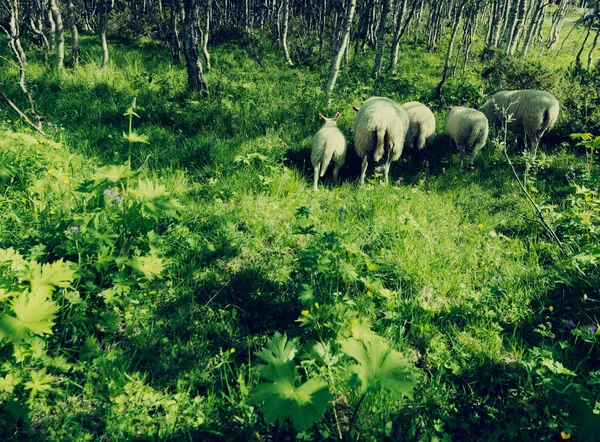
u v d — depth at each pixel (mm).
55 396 2123
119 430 1990
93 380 2271
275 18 20047
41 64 10359
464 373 2574
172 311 2945
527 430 2160
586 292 3264
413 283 3477
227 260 3676
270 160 5938
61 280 2451
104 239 3008
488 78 11477
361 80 11477
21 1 13594
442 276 3582
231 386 2375
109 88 8430
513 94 7355
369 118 5863
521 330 2996
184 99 8414
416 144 7180
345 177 6492
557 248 4008
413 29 24094
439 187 6004
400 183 6180
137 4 24031
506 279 3557
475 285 3592
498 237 4398
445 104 9711
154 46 15055
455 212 5133
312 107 8664
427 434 2135
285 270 3525
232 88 9461
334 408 2062
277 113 8211
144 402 2172
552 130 8031
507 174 6410
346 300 2854
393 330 2854
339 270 3090
